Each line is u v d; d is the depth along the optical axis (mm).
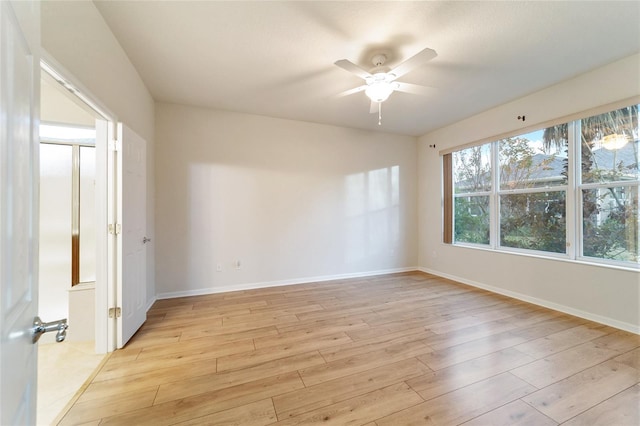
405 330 2459
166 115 3383
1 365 544
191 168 3494
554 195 3037
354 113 3770
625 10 1815
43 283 2656
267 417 1418
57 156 2701
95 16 1761
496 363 1917
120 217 2143
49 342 2271
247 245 3775
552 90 2936
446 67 2553
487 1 1746
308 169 4133
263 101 3350
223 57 2389
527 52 2314
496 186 3697
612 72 2479
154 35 2082
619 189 2537
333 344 2203
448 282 4121
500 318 2717
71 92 1612
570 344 2176
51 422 1417
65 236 2725
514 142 3463
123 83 2266
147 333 2408
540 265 3084
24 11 672
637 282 2348
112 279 2125
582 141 2785
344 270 4395
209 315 2814
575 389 1634
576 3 1762
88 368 1909
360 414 1438
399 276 4492
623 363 1899
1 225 549
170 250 3396
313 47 2246
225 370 1842
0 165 543
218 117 3621
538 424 1371
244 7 1800
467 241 4156
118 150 2127
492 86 2943
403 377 1760
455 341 2246
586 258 2770
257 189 3826
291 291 3654
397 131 4668
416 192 4965
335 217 4320
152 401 1539
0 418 539
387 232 4727
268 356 2021
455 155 4324
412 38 2123
